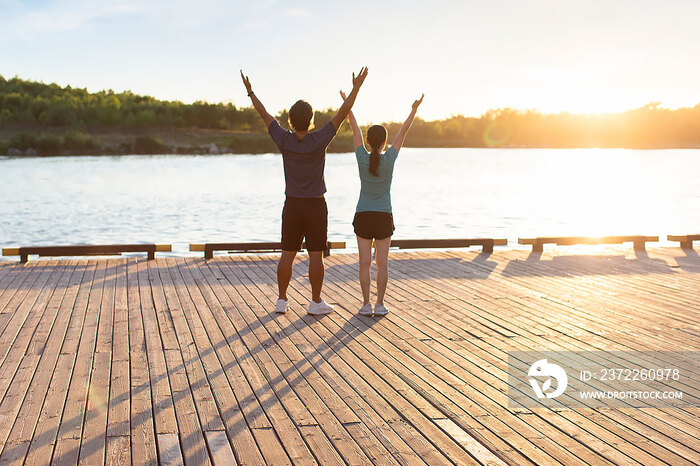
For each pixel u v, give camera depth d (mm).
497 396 3666
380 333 5020
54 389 3766
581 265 8234
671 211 25562
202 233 18859
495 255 9039
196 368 4168
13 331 5027
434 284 7000
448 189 38125
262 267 7926
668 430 3189
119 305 5914
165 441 3059
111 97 150000
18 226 20391
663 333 5023
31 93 150750
